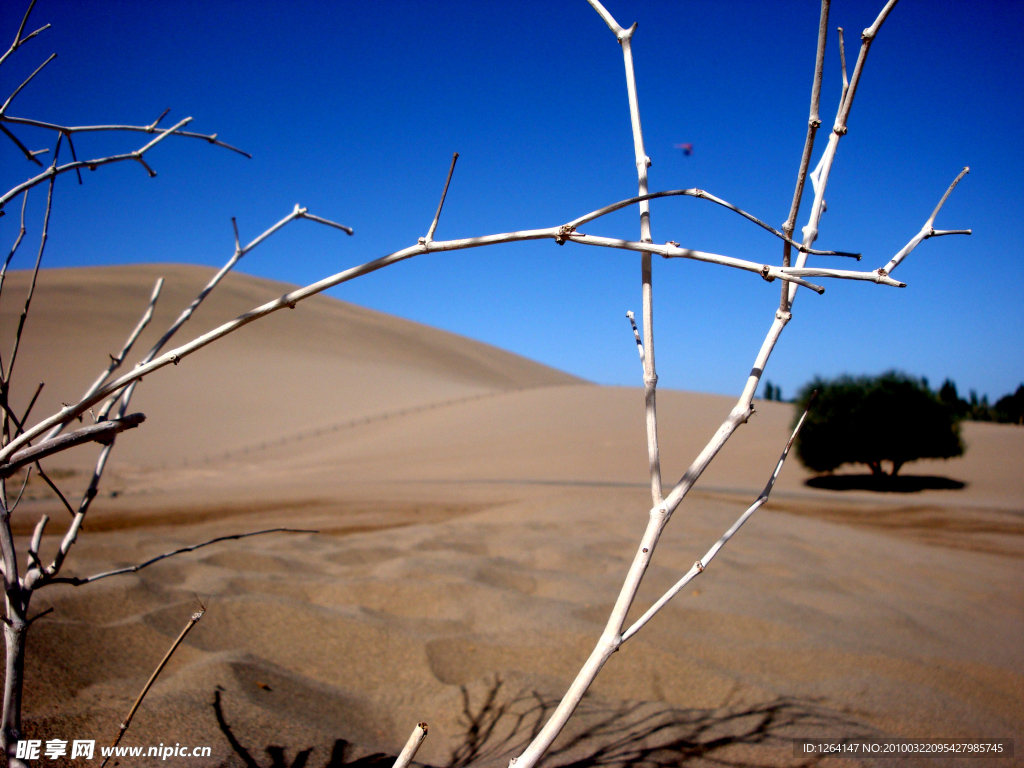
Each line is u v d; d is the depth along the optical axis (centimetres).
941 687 344
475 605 432
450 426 4453
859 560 747
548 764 232
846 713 297
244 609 373
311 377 6462
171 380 5622
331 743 242
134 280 8269
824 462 2953
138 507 1537
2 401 133
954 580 683
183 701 249
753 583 552
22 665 148
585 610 429
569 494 1802
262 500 1758
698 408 4678
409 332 10462
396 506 1595
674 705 294
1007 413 5994
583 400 4916
